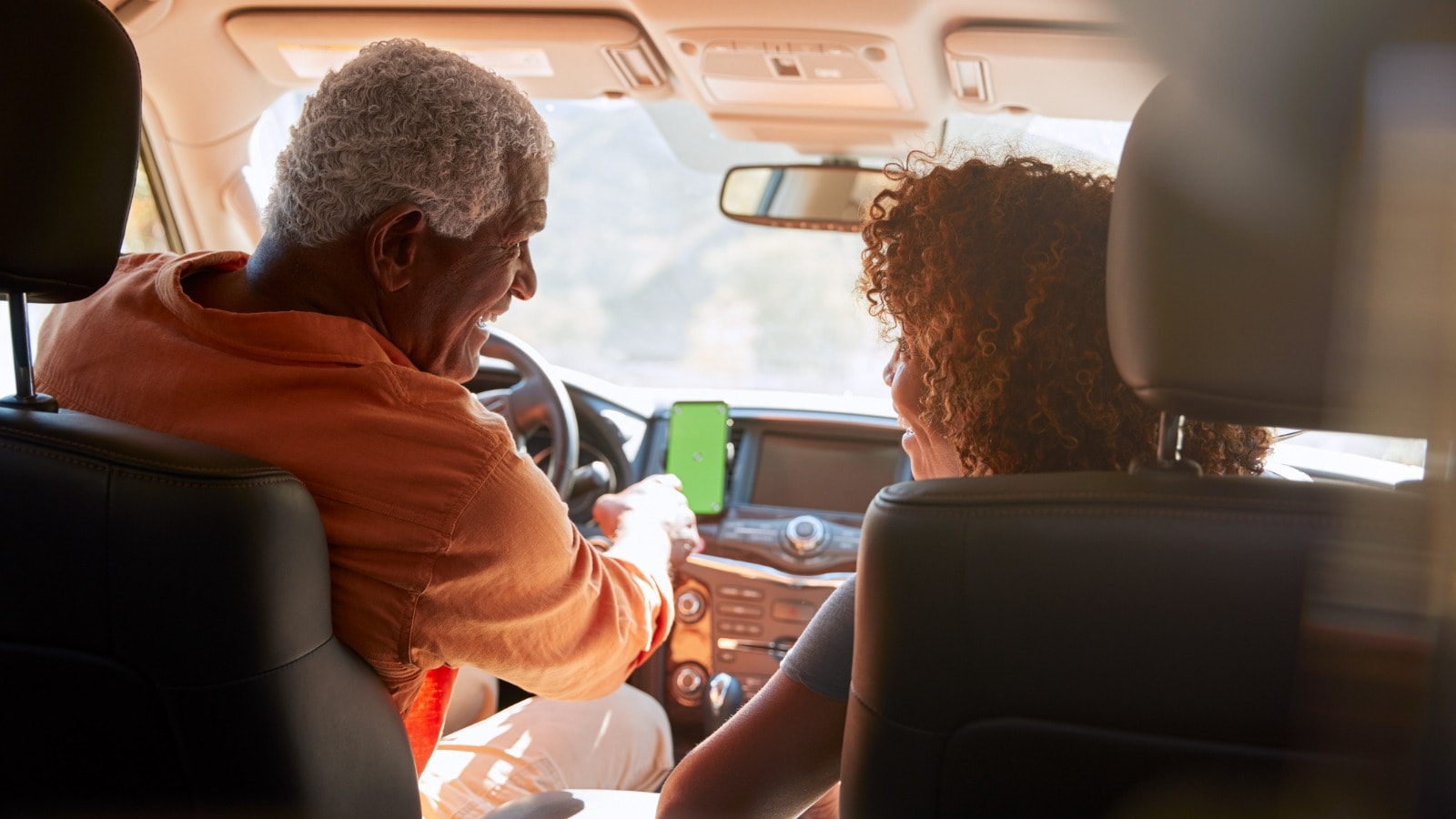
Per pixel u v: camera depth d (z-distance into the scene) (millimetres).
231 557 996
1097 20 1754
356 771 1163
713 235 12867
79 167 1011
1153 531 804
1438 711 720
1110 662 828
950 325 1175
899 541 862
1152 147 810
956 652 862
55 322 1351
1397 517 742
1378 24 703
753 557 2512
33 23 972
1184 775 831
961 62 1947
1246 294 783
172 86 2262
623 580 1528
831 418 2617
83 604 1017
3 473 1007
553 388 2346
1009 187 1146
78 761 1096
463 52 2141
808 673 1165
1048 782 872
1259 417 809
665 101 2371
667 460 2510
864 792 931
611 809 1434
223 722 1041
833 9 1825
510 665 1358
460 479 1235
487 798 1664
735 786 1175
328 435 1211
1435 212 683
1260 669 796
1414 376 707
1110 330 873
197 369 1229
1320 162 743
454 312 1354
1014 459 1160
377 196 1234
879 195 1287
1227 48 755
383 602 1236
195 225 2580
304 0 2031
